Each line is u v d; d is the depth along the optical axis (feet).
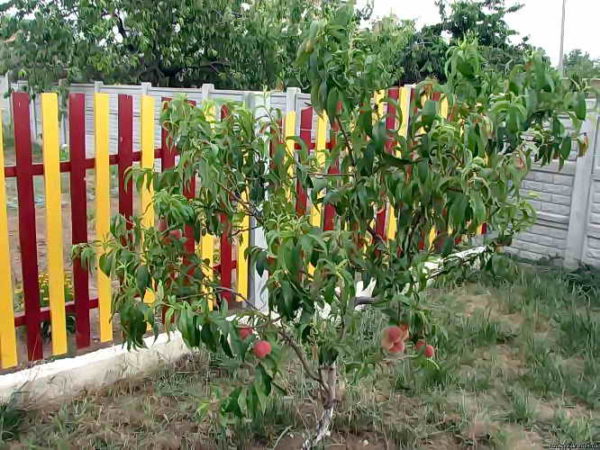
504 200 7.46
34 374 11.01
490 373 12.49
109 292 12.43
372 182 7.27
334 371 9.25
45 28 38.42
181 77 45.32
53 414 10.59
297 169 8.43
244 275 14.29
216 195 7.84
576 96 7.07
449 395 11.62
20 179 10.92
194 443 9.81
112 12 39.50
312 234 6.36
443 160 6.69
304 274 7.13
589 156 18.69
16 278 17.43
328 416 9.46
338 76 6.70
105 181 11.87
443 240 7.92
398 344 7.51
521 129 6.81
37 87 39.81
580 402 11.64
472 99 6.92
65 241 21.65
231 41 41.55
